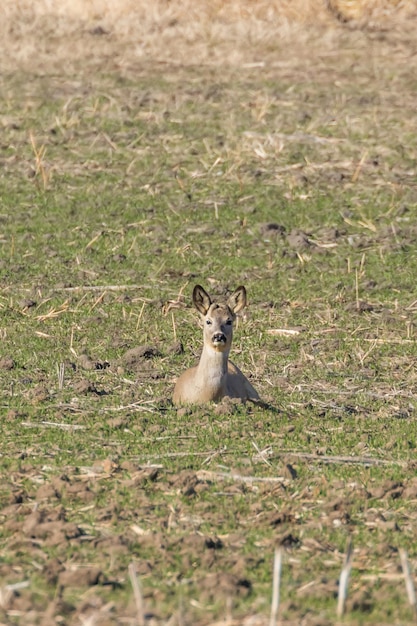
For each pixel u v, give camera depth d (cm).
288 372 2611
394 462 2023
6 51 5194
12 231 3591
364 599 1492
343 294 3152
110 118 4472
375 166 4072
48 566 1570
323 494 1861
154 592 1508
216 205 3762
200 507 1795
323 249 3500
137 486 1873
